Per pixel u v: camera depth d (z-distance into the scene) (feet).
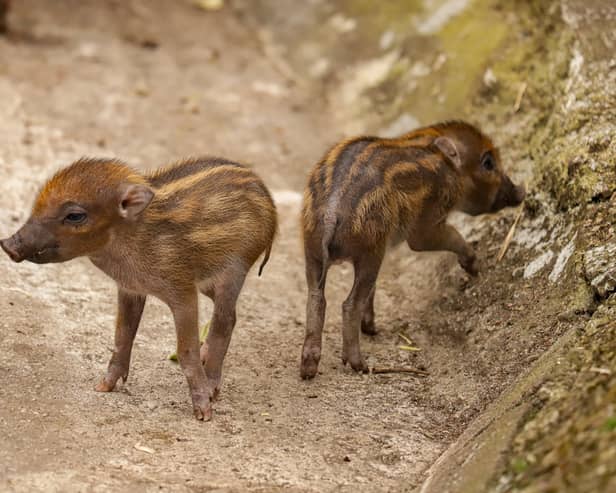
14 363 30.40
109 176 27.94
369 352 34.42
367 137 34.47
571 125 36.88
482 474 23.12
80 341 32.68
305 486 25.38
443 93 48.98
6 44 60.75
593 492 19.19
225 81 59.67
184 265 29.01
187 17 70.44
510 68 44.96
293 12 67.92
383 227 32.48
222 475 25.58
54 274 36.68
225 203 30.07
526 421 24.49
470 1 53.78
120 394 29.89
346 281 39.96
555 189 35.53
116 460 25.91
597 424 21.57
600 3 42.75
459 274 37.37
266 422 29.14
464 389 30.94
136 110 53.83
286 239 42.42
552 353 28.12
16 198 41.42
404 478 26.35
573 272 31.94
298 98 58.23
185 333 28.94
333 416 29.84
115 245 28.32
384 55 56.90
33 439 26.48
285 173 48.98
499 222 38.34
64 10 68.08
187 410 29.43
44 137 48.32
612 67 38.55
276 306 37.40
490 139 38.58
